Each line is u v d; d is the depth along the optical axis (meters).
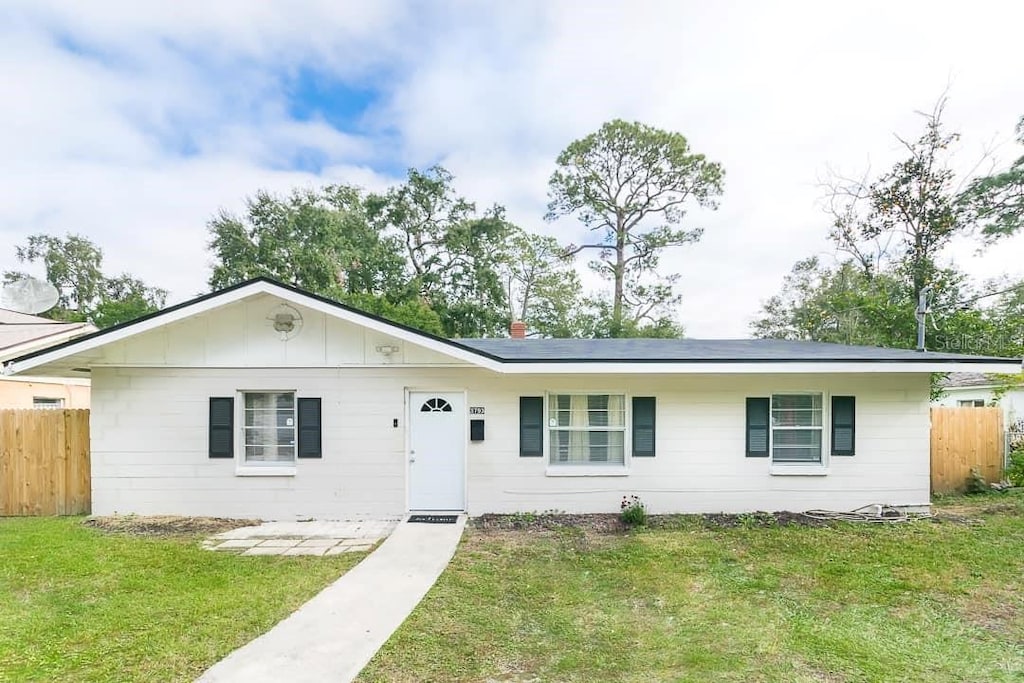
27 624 4.85
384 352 9.30
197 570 6.45
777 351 9.91
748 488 9.45
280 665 4.16
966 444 11.30
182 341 9.23
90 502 9.63
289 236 28.08
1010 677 3.99
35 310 14.59
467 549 7.43
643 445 9.43
